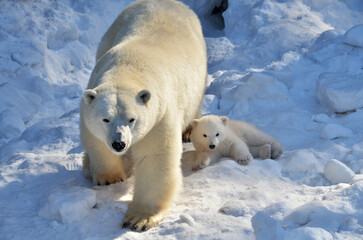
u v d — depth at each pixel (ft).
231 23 62.64
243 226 23.71
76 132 43.34
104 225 25.45
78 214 25.72
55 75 56.54
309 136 37.96
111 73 25.95
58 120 47.11
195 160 33.91
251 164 32.48
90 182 31.30
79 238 24.26
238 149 33.04
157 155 26.55
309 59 49.52
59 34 58.29
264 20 59.36
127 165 32.89
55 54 57.47
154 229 25.05
